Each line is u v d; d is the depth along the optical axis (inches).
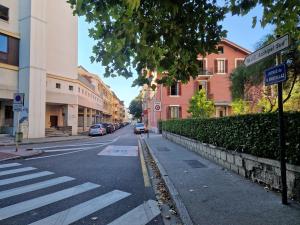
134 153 620.4
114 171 395.5
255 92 593.9
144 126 1637.6
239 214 193.3
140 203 242.8
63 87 1381.6
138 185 309.9
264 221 178.5
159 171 383.9
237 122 336.2
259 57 236.8
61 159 516.1
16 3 1098.7
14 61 1085.8
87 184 312.3
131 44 203.6
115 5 182.4
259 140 278.8
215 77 1451.8
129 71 219.8
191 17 192.5
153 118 1823.3
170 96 1462.8
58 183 316.2
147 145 759.1
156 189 292.7
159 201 249.6
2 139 974.4
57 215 210.8
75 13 193.9
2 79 1039.6
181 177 325.1
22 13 1104.2
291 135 225.9
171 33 194.5
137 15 183.8
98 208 228.4
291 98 470.0
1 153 570.9
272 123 253.9
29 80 1076.5
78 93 1534.2
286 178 229.3
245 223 176.7
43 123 1141.7
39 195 265.3
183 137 706.8
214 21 205.9
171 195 251.3
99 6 180.4
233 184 283.3
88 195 267.0
